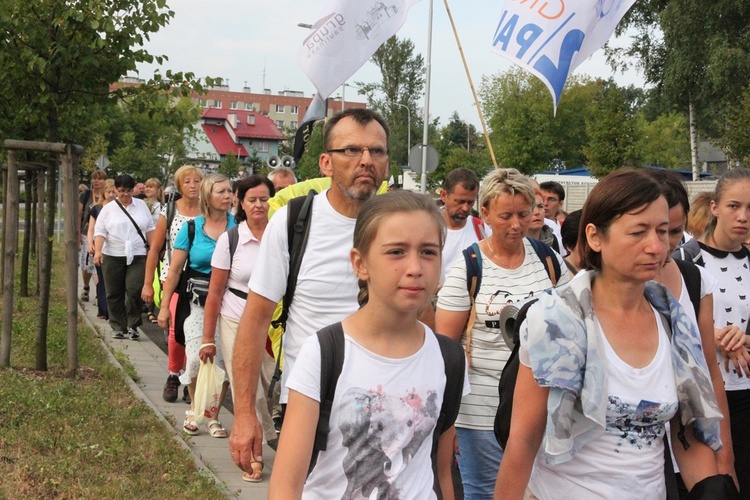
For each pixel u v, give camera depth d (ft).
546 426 9.34
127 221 37.45
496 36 24.07
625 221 9.10
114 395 25.45
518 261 15.44
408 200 8.46
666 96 119.14
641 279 9.18
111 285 37.68
